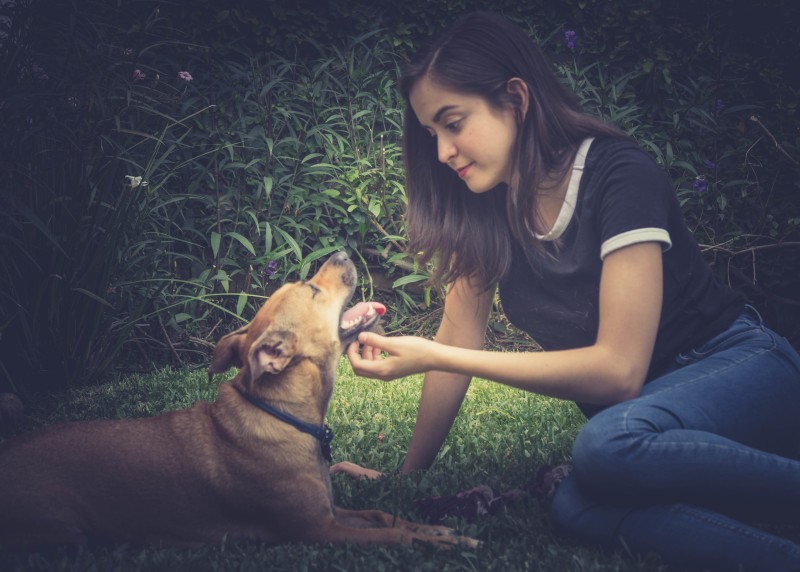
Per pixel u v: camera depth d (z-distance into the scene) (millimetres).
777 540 2051
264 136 6273
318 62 6859
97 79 5387
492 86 2496
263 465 2631
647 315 2383
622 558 2279
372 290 6328
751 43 6887
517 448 3607
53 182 4789
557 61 6969
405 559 2342
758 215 6438
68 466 2621
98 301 4812
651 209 2418
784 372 2525
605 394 2398
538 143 2525
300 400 2752
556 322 2766
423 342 2549
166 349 5746
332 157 6484
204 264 5984
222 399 2791
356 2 6926
